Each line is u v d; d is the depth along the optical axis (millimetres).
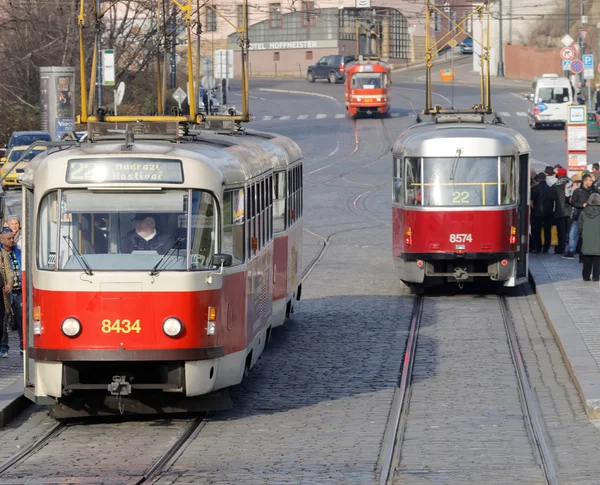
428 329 39062
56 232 24922
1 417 25531
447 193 45438
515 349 34844
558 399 27844
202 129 34594
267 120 144125
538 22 199250
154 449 23234
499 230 45281
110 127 27812
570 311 40156
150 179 25000
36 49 118938
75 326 24438
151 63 123000
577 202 54156
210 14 134625
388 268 55969
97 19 48469
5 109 119375
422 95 167250
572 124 64375
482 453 22359
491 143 45375
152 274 24484
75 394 25484
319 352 34938
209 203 25281
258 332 29875
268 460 22109
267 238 31875
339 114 148750
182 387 24734
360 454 22469
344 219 75875
